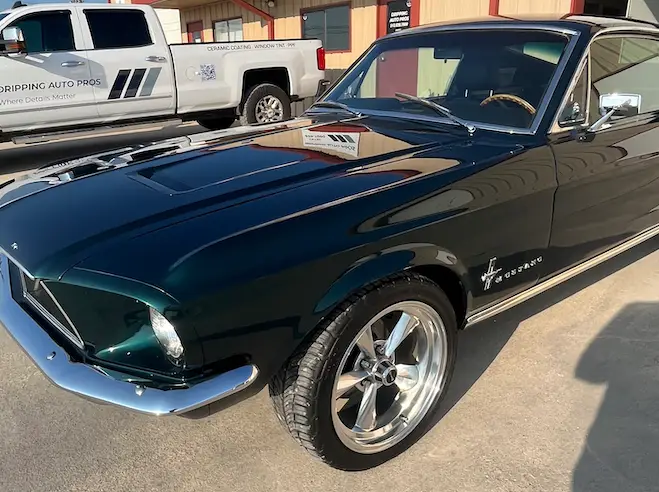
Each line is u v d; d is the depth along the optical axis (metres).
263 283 1.84
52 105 7.26
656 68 3.67
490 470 2.34
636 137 3.28
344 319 2.03
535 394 2.81
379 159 2.53
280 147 2.76
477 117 3.08
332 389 2.06
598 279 4.06
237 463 2.40
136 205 2.15
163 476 2.33
